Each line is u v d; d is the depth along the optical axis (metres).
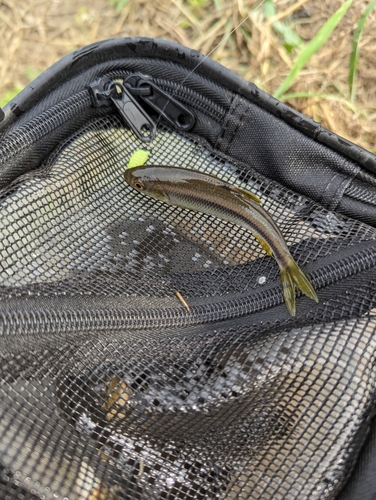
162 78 0.24
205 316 0.21
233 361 0.19
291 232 0.22
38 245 0.20
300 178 0.24
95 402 0.18
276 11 0.34
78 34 0.36
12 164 0.21
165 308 0.20
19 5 0.36
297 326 0.20
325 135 0.23
